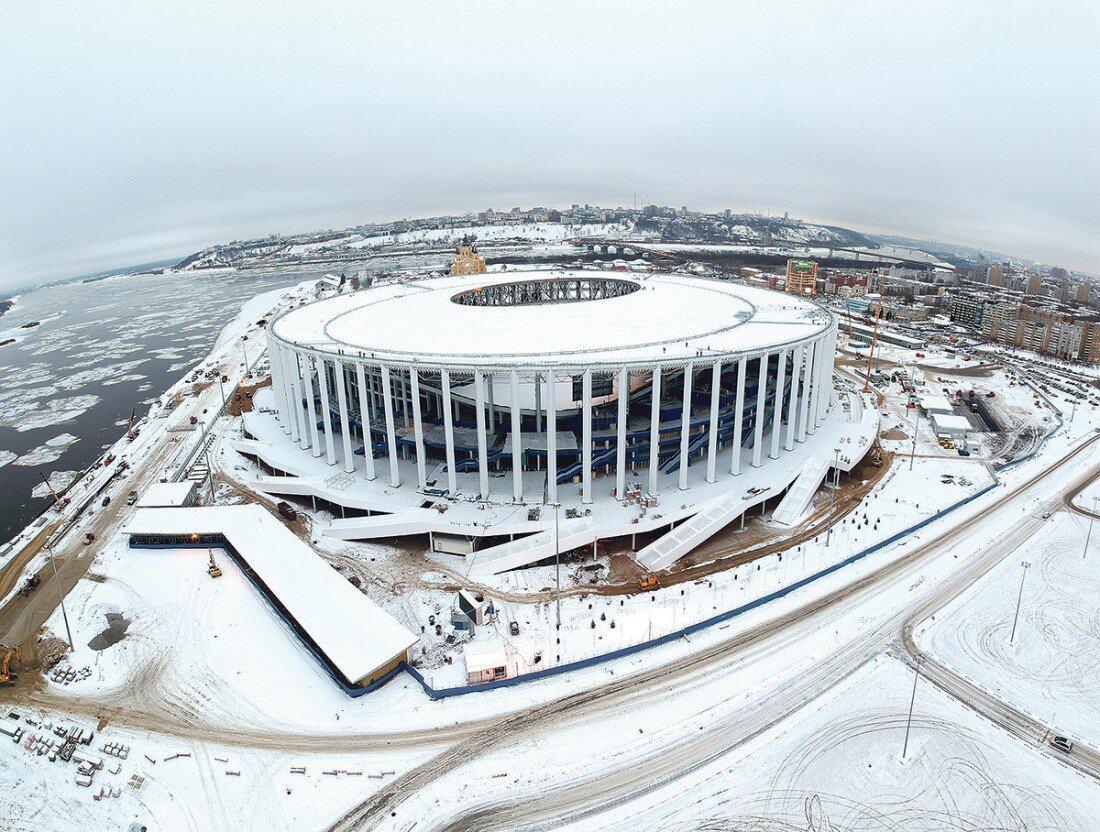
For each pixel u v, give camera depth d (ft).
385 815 175.22
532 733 200.75
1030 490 368.07
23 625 264.93
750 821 171.01
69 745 200.34
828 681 219.82
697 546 305.94
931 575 280.92
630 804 176.45
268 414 485.97
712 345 341.41
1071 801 176.96
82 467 495.82
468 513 310.45
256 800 181.06
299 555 286.66
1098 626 247.91
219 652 242.78
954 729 200.44
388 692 220.43
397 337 375.25
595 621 251.60
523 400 379.55
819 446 393.09
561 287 645.92
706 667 227.20
